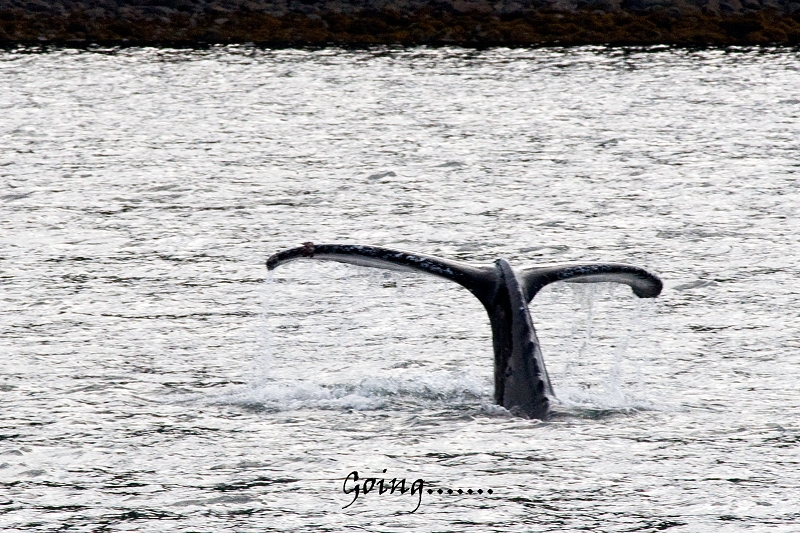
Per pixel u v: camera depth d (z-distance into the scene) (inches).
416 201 3991.1
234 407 2069.4
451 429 1936.5
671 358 2386.8
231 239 3432.6
